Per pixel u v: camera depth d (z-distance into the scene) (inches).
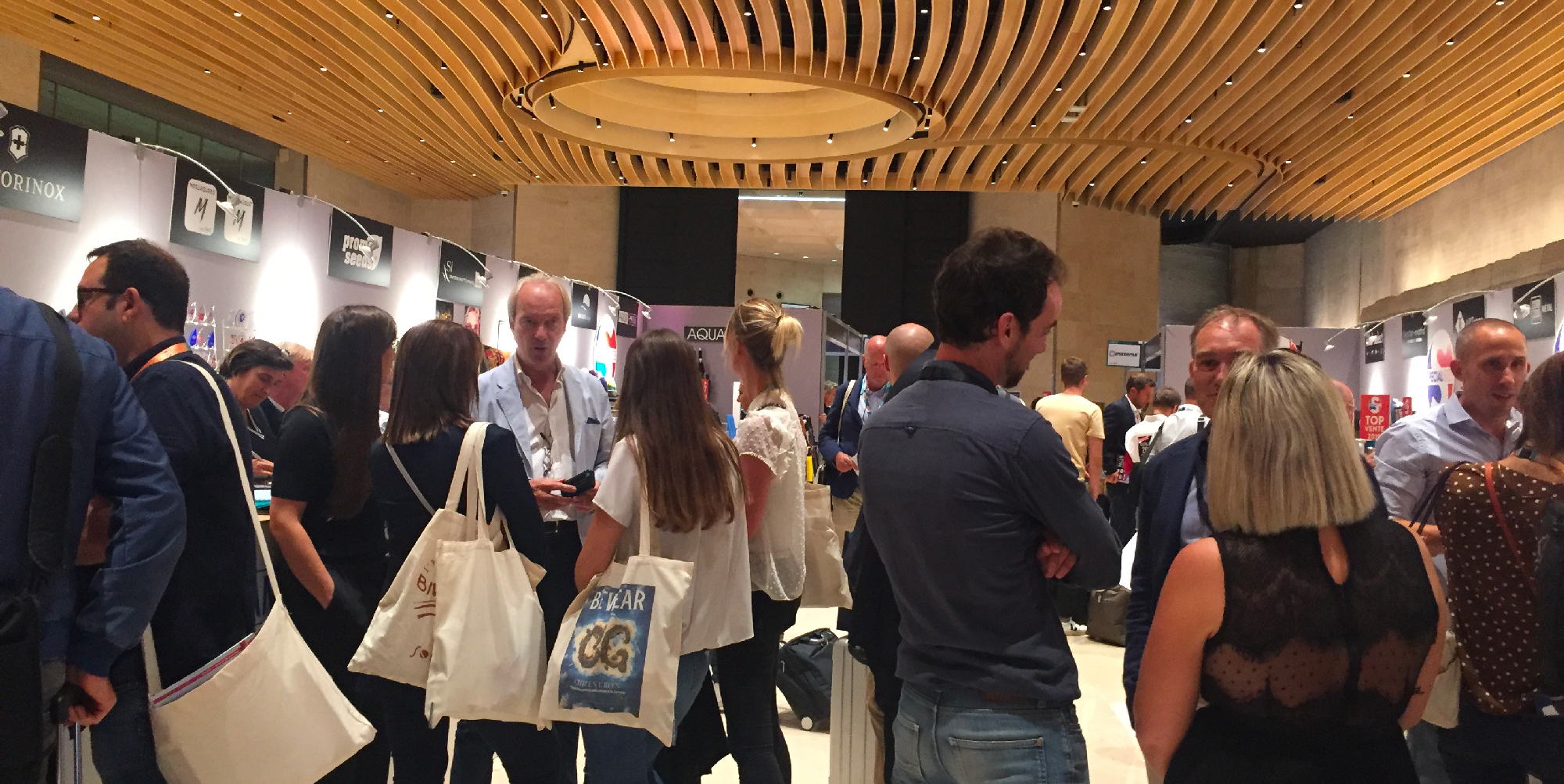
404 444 79.1
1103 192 384.5
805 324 348.5
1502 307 264.1
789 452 93.4
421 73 316.2
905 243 593.0
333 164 461.1
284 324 203.3
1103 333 559.8
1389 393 343.6
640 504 77.6
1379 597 48.5
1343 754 48.8
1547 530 62.6
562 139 335.3
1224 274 716.0
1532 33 227.1
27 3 268.1
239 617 73.7
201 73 315.3
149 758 69.0
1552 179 349.4
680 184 401.1
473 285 270.7
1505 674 69.4
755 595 92.3
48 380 57.9
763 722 89.9
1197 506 62.8
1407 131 296.8
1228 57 253.6
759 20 251.3
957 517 55.0
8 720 52.4
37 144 151.2
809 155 340.2
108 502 64.4
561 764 84.4
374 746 89.7
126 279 72.6
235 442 73.5
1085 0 230.4
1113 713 157.6
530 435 104.6
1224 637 49.7
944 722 56.7
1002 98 290.7
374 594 89.6
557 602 94.6
